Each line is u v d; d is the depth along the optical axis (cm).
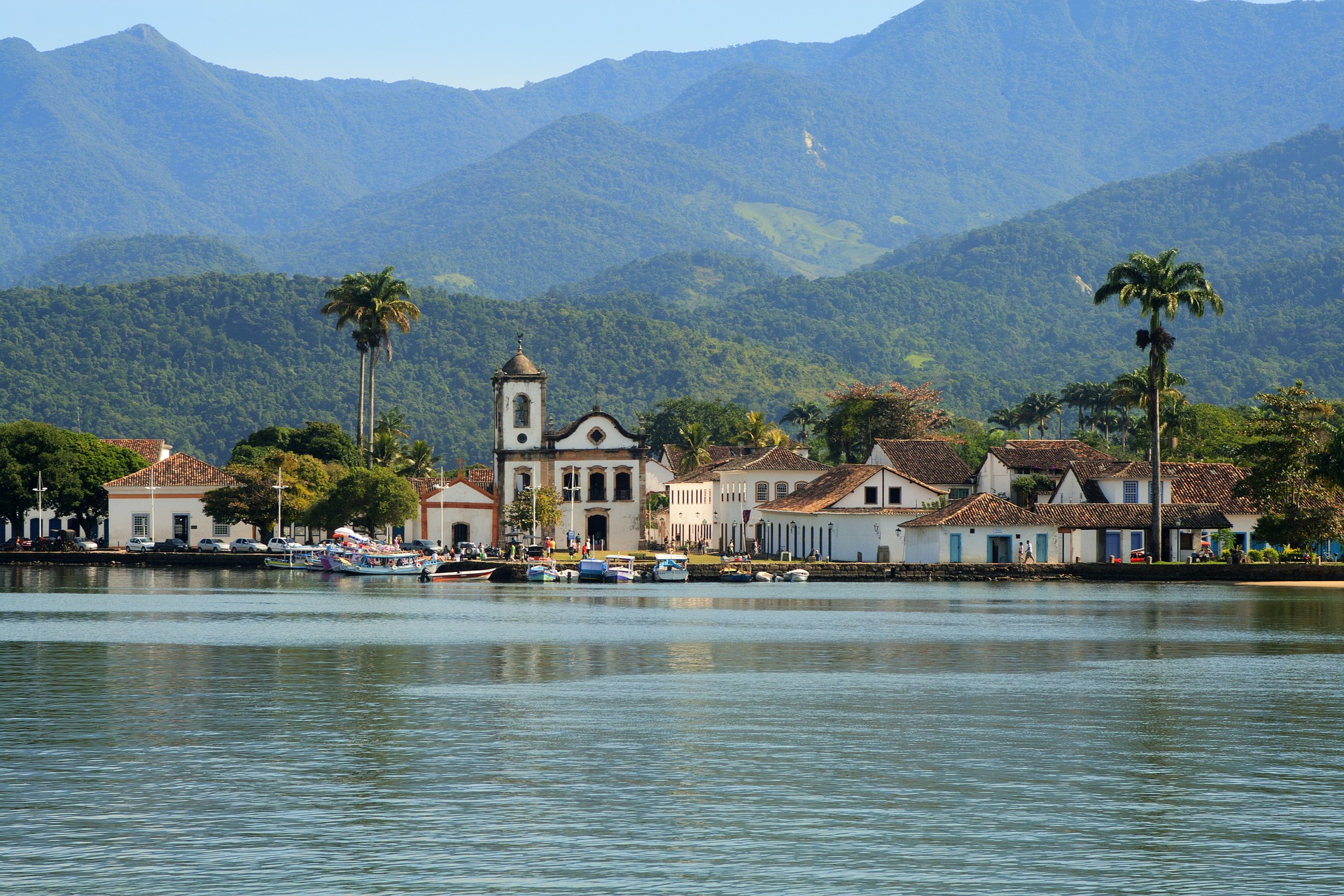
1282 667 9825
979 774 6088
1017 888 4431
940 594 17025
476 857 4747
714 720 7444
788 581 19200
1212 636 11938
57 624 12950
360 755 6450
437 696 8294
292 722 7344
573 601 16162
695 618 13662
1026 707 7956
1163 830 5138
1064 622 13262
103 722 7344
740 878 4525
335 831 5072
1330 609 14700
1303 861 4738
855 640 11494
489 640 11475
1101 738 6975
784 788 5797
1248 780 5972
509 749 6606
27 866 4628
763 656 10419
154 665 9788
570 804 5494
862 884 4466
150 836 4988
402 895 4344
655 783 5862
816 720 7462
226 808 5412
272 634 12044
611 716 7569
